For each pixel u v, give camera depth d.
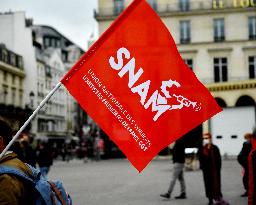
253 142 7.21
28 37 61.78
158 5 46.22
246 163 11.75
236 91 41.91
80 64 3.63
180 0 45.97
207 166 10.34
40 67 64.56
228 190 13.57
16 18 62.00
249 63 44.91
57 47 89.38
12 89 55.34
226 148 36.09
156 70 3.68
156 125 3.66
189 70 3.64
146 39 3.68
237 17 45.00
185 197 12.21
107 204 11.10
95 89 3.66
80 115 85.12
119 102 3.68
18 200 2.52
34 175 2.77
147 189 14.48
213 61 45.22
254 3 44.66
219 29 45.38
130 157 3.65
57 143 72.00
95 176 20.33
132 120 3.66
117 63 3.68
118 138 3.67
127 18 3.68
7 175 2.55
